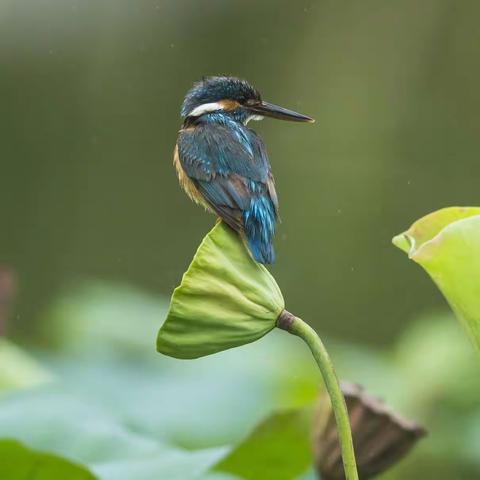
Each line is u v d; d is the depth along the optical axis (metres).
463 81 15.53
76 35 16.58
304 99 15.88
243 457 4.49
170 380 7.57
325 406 4.43
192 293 3.32
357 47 15.80
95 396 7.03
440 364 8.33
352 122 15.64
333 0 15.88
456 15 15.53
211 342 3.32
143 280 15.36
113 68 16.52
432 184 15.33
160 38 16.42
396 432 4.34
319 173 15.36
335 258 14.83
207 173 4.72
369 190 15.26
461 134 15.48
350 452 3.11
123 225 15.76
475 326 3.30
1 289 6.98
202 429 6.64
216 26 16.25
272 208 4.62
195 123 5.22
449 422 8.10
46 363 8.34
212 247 3.33
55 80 16.58
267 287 3.32
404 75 15.64
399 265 14.76
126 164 16.28
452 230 3.30
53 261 15.52
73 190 16.12
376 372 8.59
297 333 3.28
